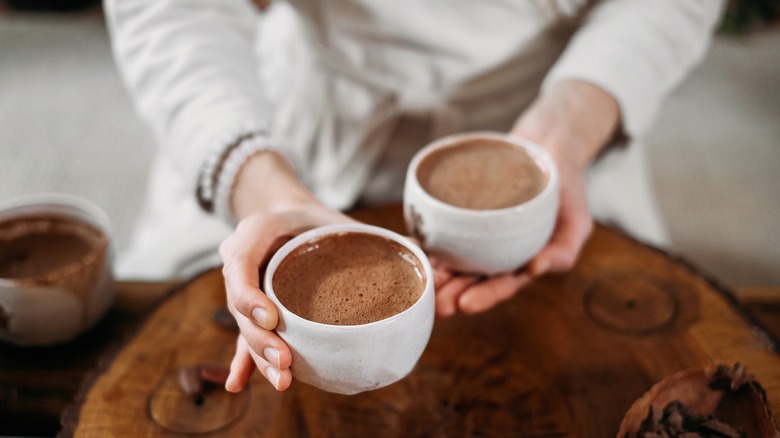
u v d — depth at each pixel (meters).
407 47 0.84
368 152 0.88
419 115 0.86
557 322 0.67
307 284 0.54
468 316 0.67
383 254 0.56
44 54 1.95
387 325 0.50
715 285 0.69
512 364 0.63
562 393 0.61
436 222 0.60
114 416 0.59
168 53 0.75
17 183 1.54
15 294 0.66
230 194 0.68
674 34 0.78
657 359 0.63
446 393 0.61
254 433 0.58
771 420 0.53
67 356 0.69
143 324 0.66
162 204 1.00
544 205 0.59
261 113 0.73
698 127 1.73
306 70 0.89
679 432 0.55
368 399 0.61
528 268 0.64
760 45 2.02
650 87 0.77
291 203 0.63
